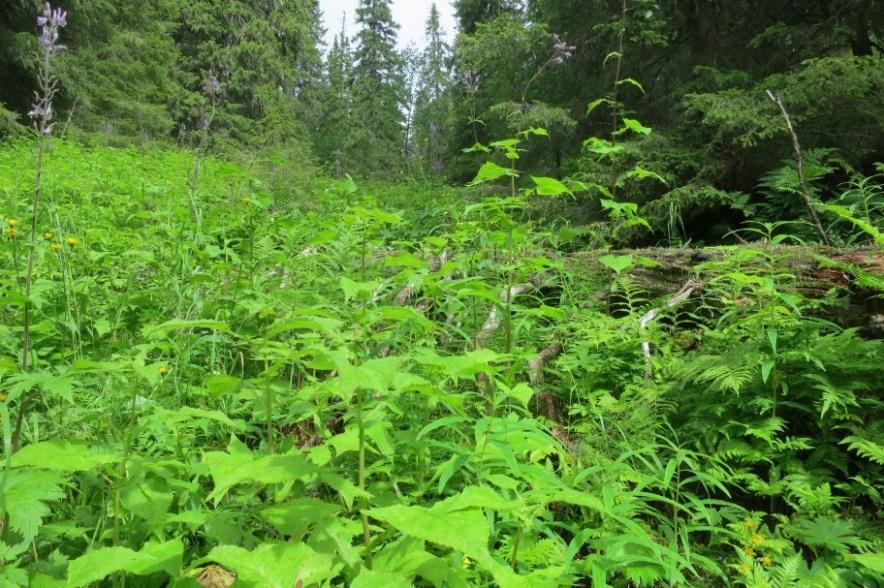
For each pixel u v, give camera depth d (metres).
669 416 2.66
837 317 3.03
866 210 3.90
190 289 3.04
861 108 6.22
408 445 1.79
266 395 1.61
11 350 2.25
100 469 1.54
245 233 3.43
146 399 1.85
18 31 12.46
